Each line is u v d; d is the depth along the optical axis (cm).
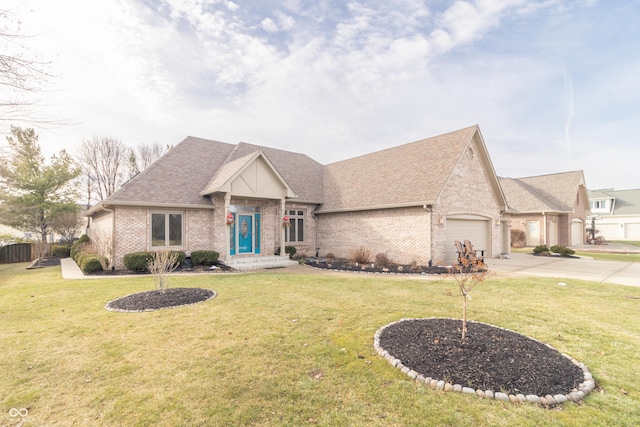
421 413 331
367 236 1708
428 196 1416
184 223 1519
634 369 430
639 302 780
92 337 546
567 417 325
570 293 880
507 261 1695
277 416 327
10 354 480
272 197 1641
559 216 2789
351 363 443
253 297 827
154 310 703
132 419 323
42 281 1135
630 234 3756
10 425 315
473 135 1669
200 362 447
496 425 312
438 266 1396
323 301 786
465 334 521
